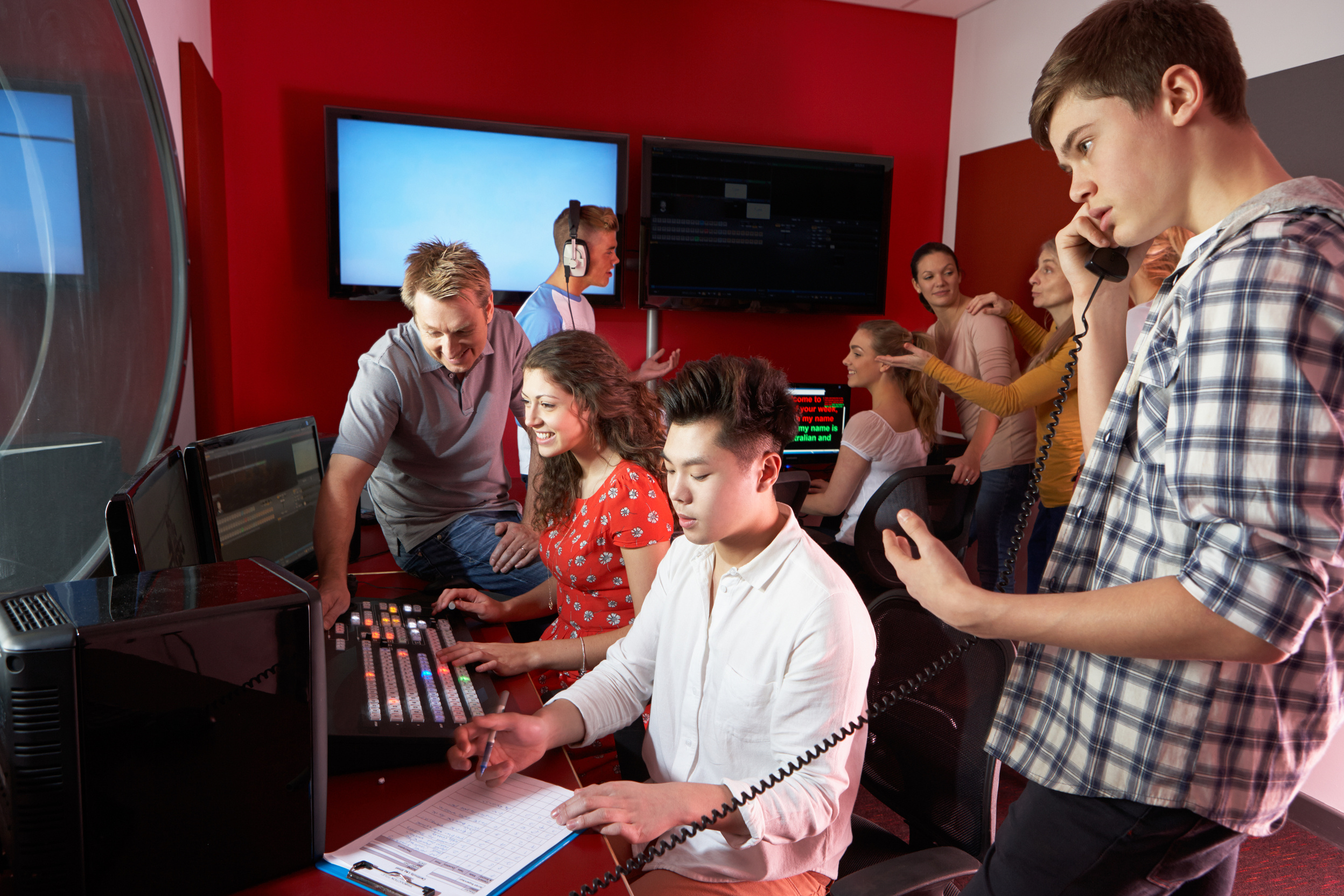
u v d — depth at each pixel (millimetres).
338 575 1612
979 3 3822
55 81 1514
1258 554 679
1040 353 2943
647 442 1544
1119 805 867
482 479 2113
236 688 773
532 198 3449
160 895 761
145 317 2004
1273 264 698
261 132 3184
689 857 1044
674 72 3656
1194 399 732
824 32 3832
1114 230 854
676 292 3664
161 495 1174
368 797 969
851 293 3904
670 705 1195
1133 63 787
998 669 1186
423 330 1837
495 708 1144
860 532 2559
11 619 727
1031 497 1208
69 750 705
